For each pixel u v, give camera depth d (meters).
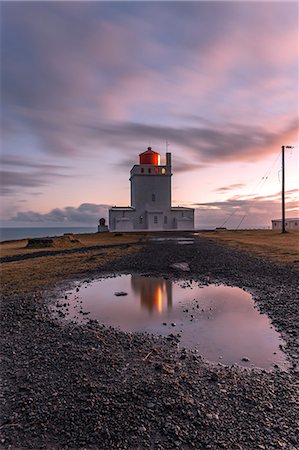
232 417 3.82
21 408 4.05
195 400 4.22
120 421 3.74
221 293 10.88
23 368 5.25
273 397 4.30
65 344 6.34
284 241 32.28
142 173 73.81
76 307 9.41
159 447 3.31
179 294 10.94
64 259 19.89
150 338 6.83
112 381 4.77
